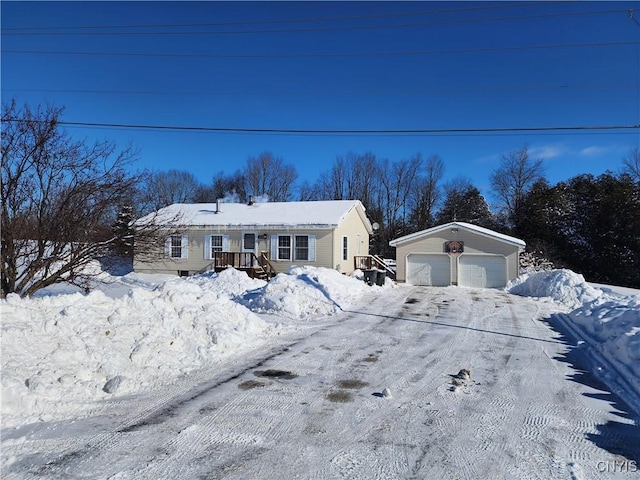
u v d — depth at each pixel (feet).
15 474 12.72
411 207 174.70
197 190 193.47
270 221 84.02
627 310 31.81
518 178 157.69
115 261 41.11
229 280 65.82
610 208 110.93
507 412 18.21
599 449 14.88
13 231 30.07
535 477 13.00
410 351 28.71
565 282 60.08
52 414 16.85
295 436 15.67
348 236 91.25
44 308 22.07
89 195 32.63
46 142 32.01
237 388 20.79
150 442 14.99
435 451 14.62
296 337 32.53
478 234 78.74
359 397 19.80
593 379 23.07
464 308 50.06
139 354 22.52
